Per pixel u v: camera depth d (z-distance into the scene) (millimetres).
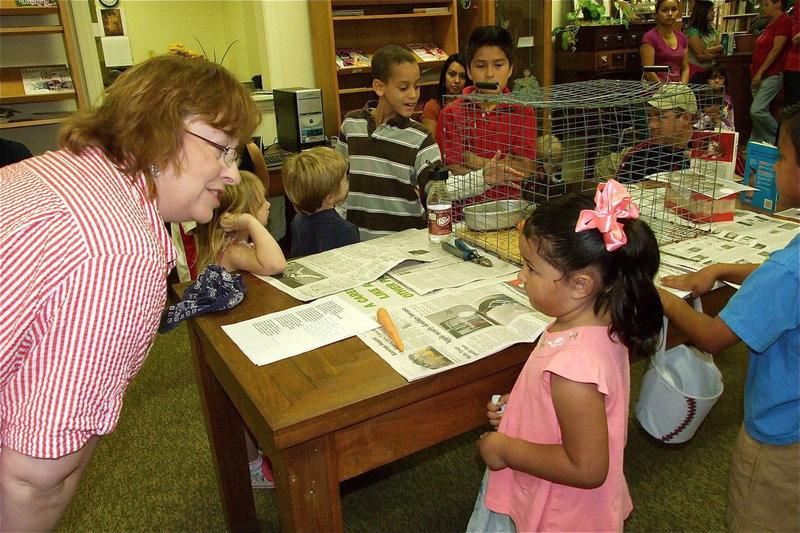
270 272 1502
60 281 717
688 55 5316
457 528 1733
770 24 4879
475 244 1648
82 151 826
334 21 4074
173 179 877
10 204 747
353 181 2283
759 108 5047
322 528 1015
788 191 1094
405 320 1222
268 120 4082
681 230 1664
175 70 851
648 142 1736
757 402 1119
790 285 985
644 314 919
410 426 1057
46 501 809
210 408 1528
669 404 1259
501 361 1099
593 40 4945
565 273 922
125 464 2029
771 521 1136
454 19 4242
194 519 1790
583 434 902
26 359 741
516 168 1691
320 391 987
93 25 3738
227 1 4695
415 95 2176
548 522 1044
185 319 1315
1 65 3242
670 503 1762
